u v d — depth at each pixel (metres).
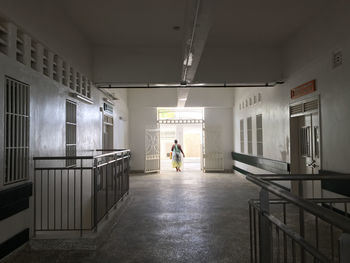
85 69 6.71
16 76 3.68
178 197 7.14
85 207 6.26
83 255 3.53
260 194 2.10
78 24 5.96
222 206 6.12
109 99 9.15
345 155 4.55
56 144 4.91
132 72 7.30
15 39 3.67
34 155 4.12
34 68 4.29
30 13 4.01
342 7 4.59
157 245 3.83
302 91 6.06
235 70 7.33
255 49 7.37
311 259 3.24
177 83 7.36
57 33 5.04
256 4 5.15
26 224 3.83
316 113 5.66
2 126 3.36
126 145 12.36
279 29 6.28
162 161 19.28
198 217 5.22
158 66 7.34
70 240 3.74
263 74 7.33
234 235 4.20
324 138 5.21
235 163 12.34
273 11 5.42
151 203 6.44
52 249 3.73
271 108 7.98
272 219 1.91
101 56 7.32
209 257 3.42
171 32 6.44
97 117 7.71
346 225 1.04
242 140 11.27
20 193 3.67
